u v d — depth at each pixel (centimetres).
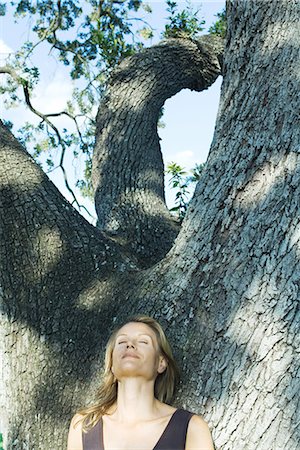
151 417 328
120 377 332
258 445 322
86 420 338
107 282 423
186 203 642
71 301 420
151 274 399
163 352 340
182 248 376
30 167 482
